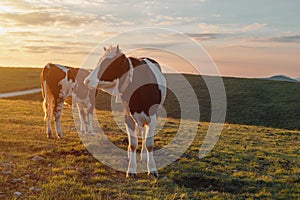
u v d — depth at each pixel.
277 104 48.78
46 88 13.96
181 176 9.51
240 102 49.00
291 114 44.12
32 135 13.75
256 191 8.81
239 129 21.23
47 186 7.74
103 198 7.42
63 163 9.91
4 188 7.43
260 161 12.13
